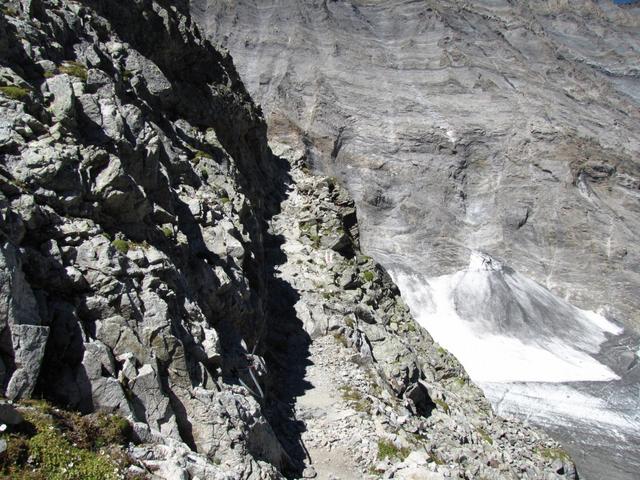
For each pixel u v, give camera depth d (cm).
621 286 11506
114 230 1573
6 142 1372
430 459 2033
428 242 12438
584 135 14600
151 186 1886
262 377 2045
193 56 3628
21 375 1129
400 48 17800
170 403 1409
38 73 1662
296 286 3166
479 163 14175
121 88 2214
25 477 999
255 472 1441
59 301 1291
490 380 8038
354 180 13650
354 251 3894
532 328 10012
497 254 12438
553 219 12731
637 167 14125
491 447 2733
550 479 2798
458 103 15450
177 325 1560
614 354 9450
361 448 2016
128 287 1436
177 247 1850
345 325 2880
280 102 14875
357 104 15125
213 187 2694
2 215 1235
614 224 12556
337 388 2416
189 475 1214
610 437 6294
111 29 2678
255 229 2955
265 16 18100
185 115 3194
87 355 1259
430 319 10181
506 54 18288
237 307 2125
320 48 16862
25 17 1845
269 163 4856
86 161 1530
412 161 14000
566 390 7744
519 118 14712
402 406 2533
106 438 1166
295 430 2053
